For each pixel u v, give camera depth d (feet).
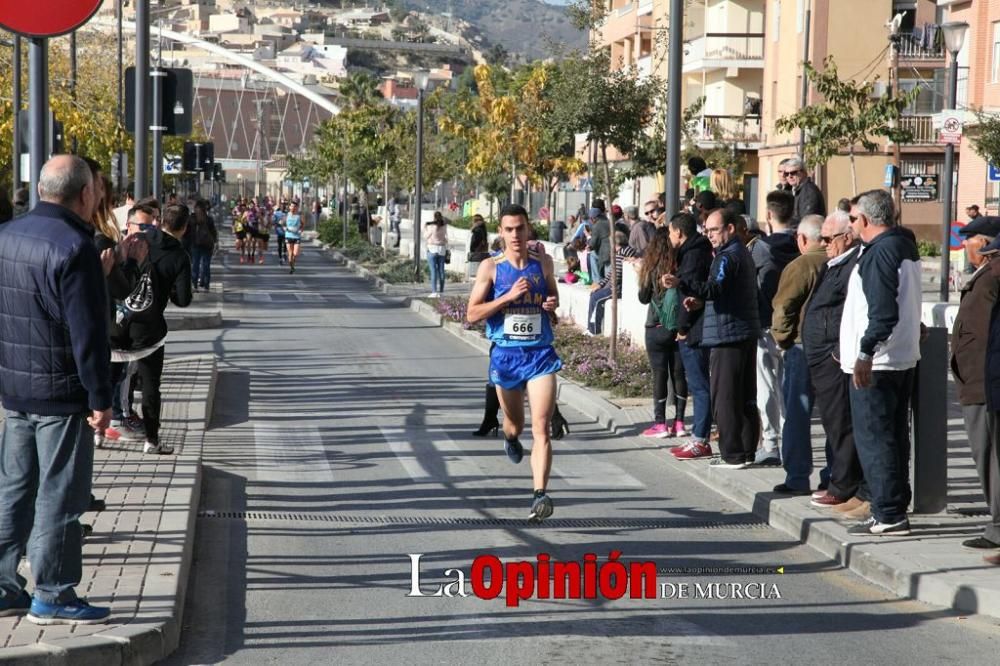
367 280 149.48
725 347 39.58
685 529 33.65
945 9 156.15
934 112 170.09
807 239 36.24
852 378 31.42
